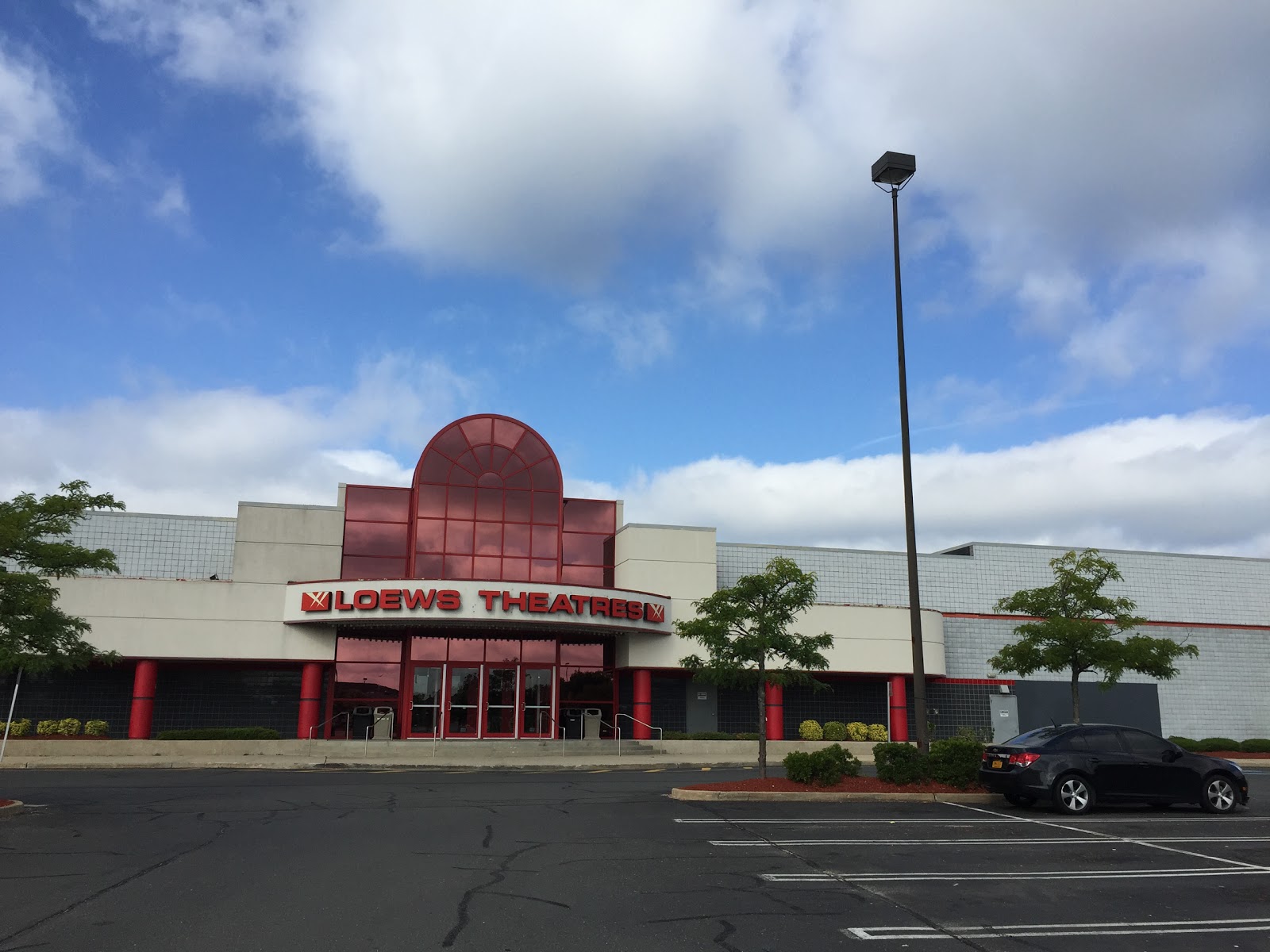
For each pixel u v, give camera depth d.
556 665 35.19
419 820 15.52
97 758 28.91
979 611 42.81
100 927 8.65
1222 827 15.77
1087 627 25.69
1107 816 16.86
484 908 9.52
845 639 37.69
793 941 8.55
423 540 35.72
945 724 39.84
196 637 32.56
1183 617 44.81
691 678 37.88
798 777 19.72
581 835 14.06
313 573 34.47
